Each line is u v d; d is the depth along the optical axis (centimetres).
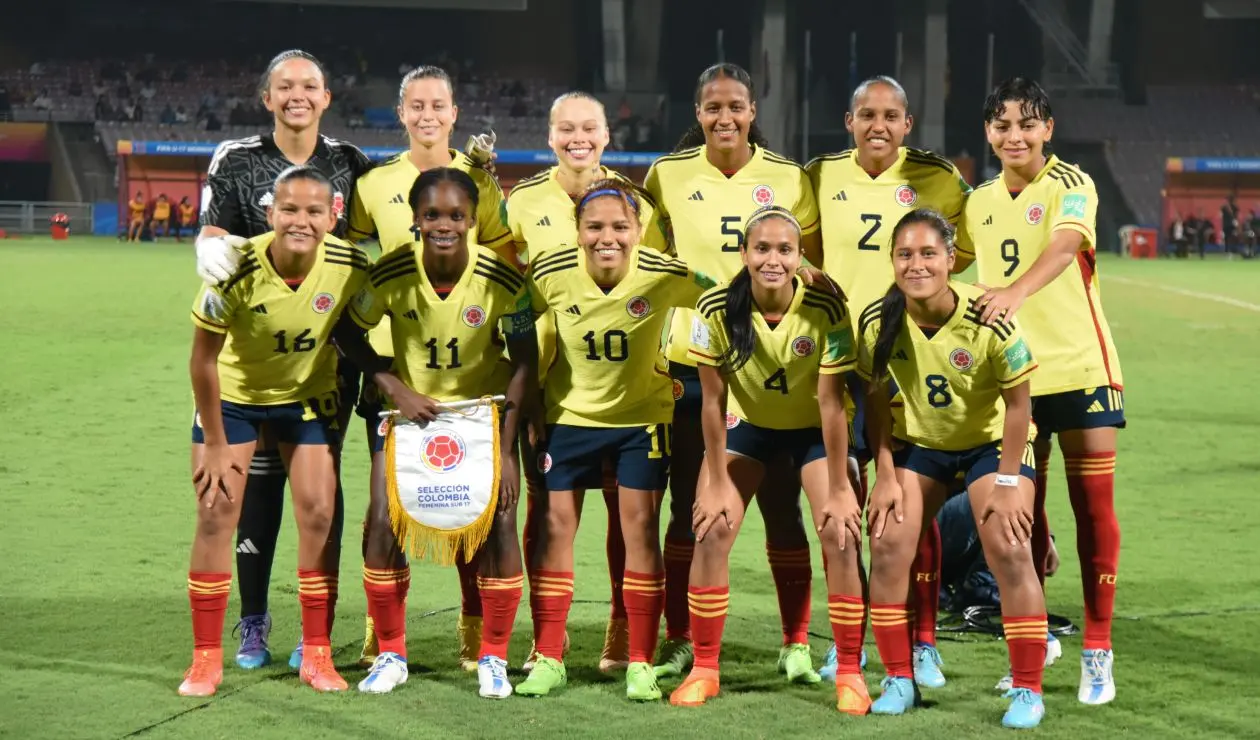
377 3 4503
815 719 426
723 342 445
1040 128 483
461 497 452
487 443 454
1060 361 482
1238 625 543
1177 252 3816
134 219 3706
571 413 466
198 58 4603
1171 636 528
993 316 428
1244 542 689
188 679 446
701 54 4597
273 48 4650
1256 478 858
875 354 436
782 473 477
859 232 518
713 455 451
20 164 4188
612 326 455
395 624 461
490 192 516
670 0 4534
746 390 456
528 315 463
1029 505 434
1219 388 1267
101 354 1369
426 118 515
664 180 525
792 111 4456
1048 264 459
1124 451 953
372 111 4359
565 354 467
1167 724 423
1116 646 515
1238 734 413
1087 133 4447
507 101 4572
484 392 475
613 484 495
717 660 457
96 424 994
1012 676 434
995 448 448
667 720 423
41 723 409
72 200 4081
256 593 489
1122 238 3856
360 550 663
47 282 2212
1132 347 1589
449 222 444
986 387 436
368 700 441
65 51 4497
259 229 507
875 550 441
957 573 570
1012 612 429
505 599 454
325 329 462
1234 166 3997
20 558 625
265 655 486
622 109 4297
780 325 445
